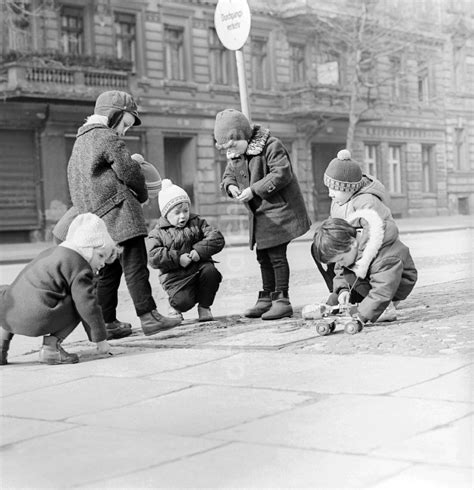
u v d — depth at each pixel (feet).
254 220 19.44
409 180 96.58
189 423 10.52
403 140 99.14
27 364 15.74
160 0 88.17
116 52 84.99
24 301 15.35
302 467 8.62
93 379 13.74
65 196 80.23
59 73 77.51
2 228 77.10
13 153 77.92
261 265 20.06
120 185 17.78
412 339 15.28
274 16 97.81
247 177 19.43
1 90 75.72
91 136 17.87
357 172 17.60
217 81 93.30
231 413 10.87
